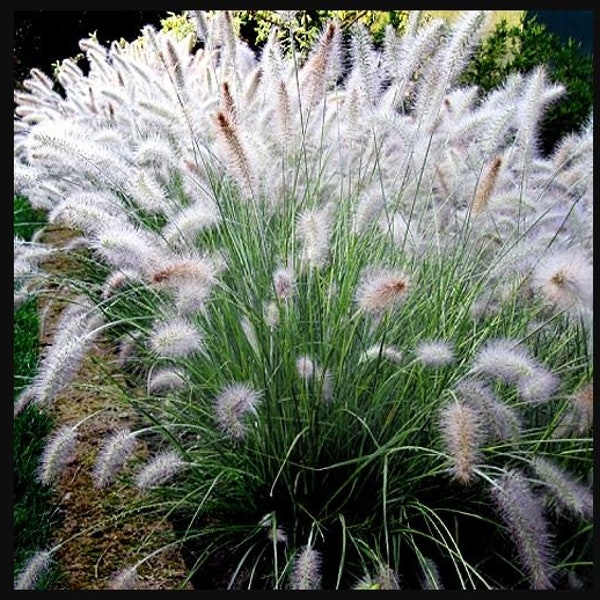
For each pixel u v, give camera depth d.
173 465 0.97
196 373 1.11
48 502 1.09
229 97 1.07
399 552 0.91
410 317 1.10
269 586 0.94
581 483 0.97
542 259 1.06
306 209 1.12
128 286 1.43
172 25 2.79
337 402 1.01
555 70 2.54
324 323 1.07
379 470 1.01
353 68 1.29
